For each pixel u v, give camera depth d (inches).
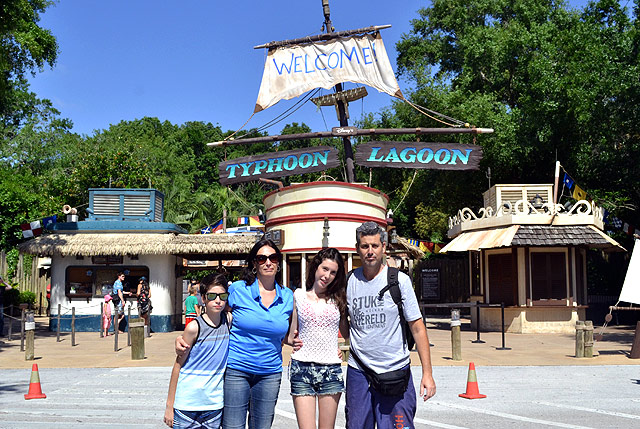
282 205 666.2
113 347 657.6
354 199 646.5
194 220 1732.3
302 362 197.6
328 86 766.5
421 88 1275.8
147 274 874.8
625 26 970.7
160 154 2026.3
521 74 1194.6
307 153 719.7
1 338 753.0
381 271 194.9
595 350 596.1
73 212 908.6
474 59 1230.3
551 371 465.4
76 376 449.4
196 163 2613.2
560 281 813.9
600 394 371.6
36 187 1501.0
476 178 1221.1
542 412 319.6
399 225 1737.2
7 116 1825.8
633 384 407.2
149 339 756.0
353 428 190.5
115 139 2010.3
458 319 524.7
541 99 1038.4
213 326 188.9
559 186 1107.3
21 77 974.4
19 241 989.8
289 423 300.8
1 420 302.0
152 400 354.3
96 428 285.0
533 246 811.4
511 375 445.1
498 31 1226.6
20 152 1784.0
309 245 637.3
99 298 870.4
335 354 199.8
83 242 856.3
